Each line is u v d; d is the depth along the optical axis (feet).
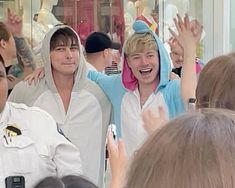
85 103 9.14
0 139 5.69
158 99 8.59
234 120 2.35
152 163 2.18
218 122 2.33
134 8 14.87
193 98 6.91
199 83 5.44
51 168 5.83
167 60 8.68
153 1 14.56
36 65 10.89
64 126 9.07
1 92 5.85
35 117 6.08
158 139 2.28
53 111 9.09
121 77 8.92
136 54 8.63
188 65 7.61
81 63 9.14
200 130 2.26
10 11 13.61
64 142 5.99
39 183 3.64
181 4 14.34
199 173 2.07
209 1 13.91
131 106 8.80
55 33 9.04
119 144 4.56
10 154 5.61
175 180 2.08
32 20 13.70
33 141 5.78
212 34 13.80
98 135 9.21
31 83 9.21
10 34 10.82
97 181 9.12
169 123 2.39
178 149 2.17
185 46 7.68
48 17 13.96
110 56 12.91
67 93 9.14
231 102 5.16
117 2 14.90
